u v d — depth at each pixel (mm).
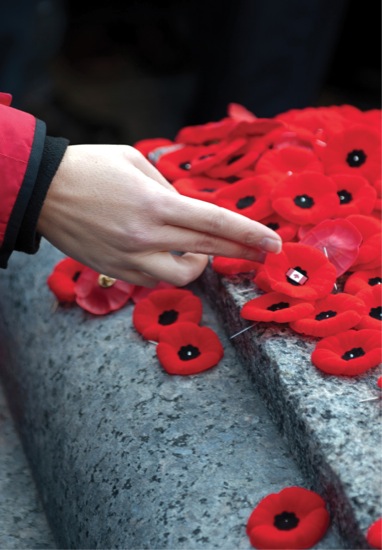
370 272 935
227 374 912
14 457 1040
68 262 1021
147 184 862
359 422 814
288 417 842
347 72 2068
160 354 914
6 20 1472
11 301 1081
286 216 951
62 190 863
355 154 1009
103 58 2168
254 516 798
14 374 1051
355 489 774
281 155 1013
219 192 987
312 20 1494
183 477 842
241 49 1518
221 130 1069
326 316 890
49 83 1975
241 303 910
